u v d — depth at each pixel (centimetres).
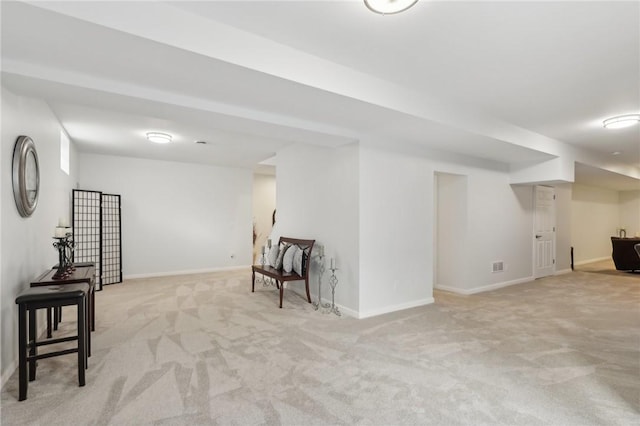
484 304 456
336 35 219
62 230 297
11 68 212
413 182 443
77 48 197
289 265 453
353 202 399
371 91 278
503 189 578
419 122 331
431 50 237
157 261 659
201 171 708
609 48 230
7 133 237
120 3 177
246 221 763
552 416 197
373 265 403
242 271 715
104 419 191
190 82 243
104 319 377
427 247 460
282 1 184
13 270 249
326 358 276
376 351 291
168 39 190
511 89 305
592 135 466
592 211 934
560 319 388
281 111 306
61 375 244
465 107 354
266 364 263
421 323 370
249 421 190
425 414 199
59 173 400
